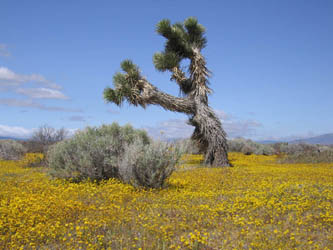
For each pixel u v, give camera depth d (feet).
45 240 16.11
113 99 57.06
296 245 15.72
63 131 86.22
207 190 30.32
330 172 47.26
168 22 63.46
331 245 15.66
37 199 23.62
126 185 31.24
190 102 60.70
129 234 16.75
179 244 15.84
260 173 45.19
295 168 55.31
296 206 21.70
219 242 16.15
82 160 34.22
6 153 73.10
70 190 28.81
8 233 16.42
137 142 34.30
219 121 60.95
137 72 58.80
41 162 57.52
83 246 15.16
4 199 24.16
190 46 61.82
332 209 21.24
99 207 21.44
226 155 60.44
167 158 31.30
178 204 23.62
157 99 58.08
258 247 15.12
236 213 21.16
